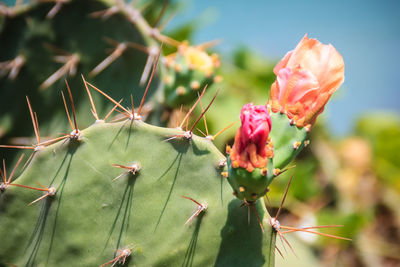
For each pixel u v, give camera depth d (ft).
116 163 1.82
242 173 1.66
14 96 2.19
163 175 1.81
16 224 1.85
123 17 2.13
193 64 2.08
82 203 1.83
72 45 2.17
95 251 1.83
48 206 1.84
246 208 1.79
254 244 1.79
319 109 1.76
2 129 2.18
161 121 2.15
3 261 1.86
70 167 1.83
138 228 1.82
